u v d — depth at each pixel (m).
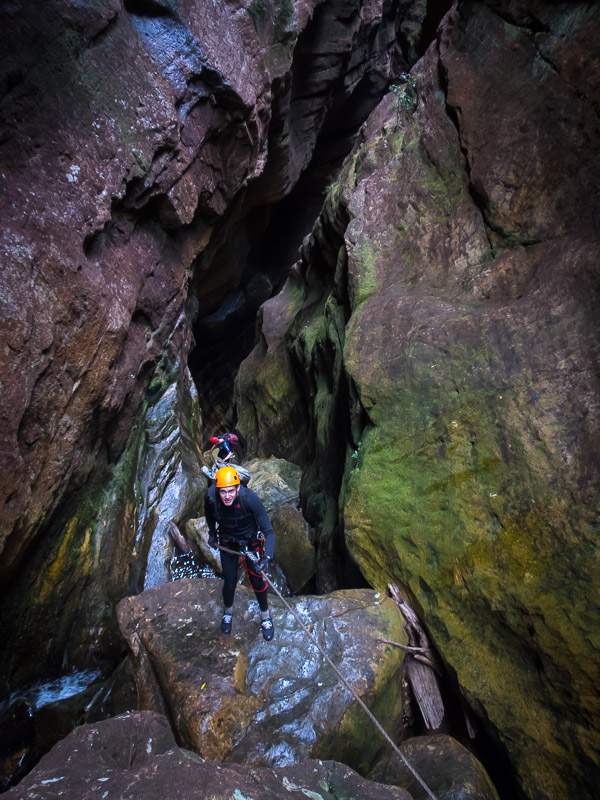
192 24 8.21
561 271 5.65
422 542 5.30
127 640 5.11
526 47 6.62
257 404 11.57
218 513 4.54
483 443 5.33
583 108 5.95
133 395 7.74
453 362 5.84
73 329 5.59
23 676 5.85
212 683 4.46
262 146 11.69
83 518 6.59
